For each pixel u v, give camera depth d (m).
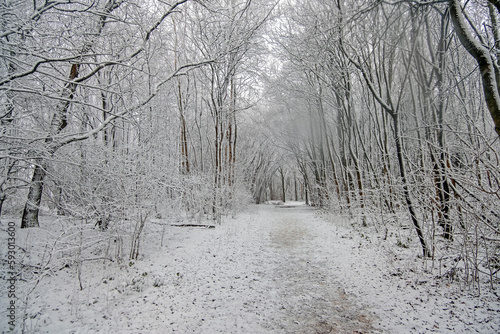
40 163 5.89
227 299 4.77
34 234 6.89
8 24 4.93
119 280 5.36
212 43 11.95
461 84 8.73
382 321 3.94
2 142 5.00
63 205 6.25
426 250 6.41
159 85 6.70
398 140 7.11
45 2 5.23
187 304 4.52
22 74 4.77
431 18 8.00
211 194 12.40
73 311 4.12
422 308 4.18
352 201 12.72
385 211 10.34
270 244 9.39
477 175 4.61
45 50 5.20
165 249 7.80
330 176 18.41
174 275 5.81
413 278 5.37
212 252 7.74
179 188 8.09
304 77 15.01
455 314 3.89
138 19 7.35
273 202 37.38
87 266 6.12
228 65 13.50
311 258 7.49
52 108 6.38
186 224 11.50
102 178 6.43
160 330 3.71
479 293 4.36
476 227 4.57
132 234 6.72
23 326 3.53
